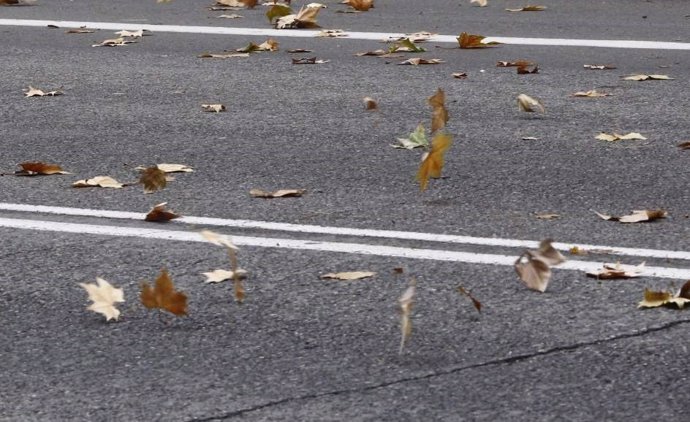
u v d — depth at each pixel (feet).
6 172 27.71
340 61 38.37
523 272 20.44
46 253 22.47
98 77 36.86
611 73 36.06
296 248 22.47
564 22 43.21
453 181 26.45
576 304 19.66
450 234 23.06
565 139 29.60
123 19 45.47
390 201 25.16
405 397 16.67
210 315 19.58
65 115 32.68
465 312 19.44
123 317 19.57
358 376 17.34
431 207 24.72
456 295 20.12
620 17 43.78
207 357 18.07
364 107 32.89
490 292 20.21
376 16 45.29
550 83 35.01
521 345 18.20
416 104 33.14
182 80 36.35
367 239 22.88
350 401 16.60
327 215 24.32
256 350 18.26
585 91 34.06
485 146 29.12
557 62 37.58
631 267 21.12
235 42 41.42
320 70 37.22
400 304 18.04
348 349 18.22
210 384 17.20
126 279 21.16
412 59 37.91
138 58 39.32
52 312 19.83
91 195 25.90
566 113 31.94
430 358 17.87
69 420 16.26
